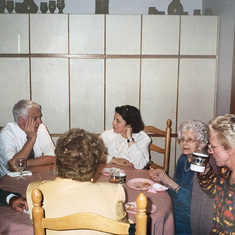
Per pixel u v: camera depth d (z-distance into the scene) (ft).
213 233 4.42
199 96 10.44
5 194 4.85
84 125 10.48
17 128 7.82
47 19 9.89
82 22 9.98
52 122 10.41
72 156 3.38
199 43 10.18
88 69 10.21
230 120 4.00
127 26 10.07
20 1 10.61
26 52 10.00
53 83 10.21
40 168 6.58
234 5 8.73
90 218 3.03
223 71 9.80
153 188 5.38
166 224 4.74
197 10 10.29
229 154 4.00
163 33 10.12
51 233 3.29
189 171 5.80
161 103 10.46
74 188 3.39
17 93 10.17
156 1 11.13
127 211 4.45
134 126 7.73
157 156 10.60
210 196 4.85
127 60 10.21
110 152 8.05
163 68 10.28
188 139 5.81
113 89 10.36
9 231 4.14
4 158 7.38
